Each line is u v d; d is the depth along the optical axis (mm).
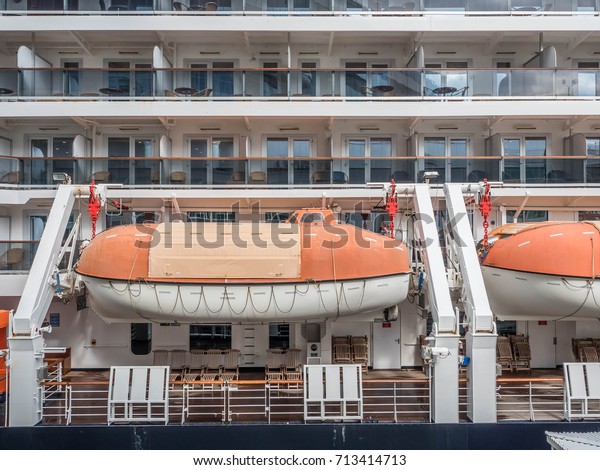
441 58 9953
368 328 8891
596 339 8867
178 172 8703
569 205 9367
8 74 8750
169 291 6566
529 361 8508
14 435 5723
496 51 9953
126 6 9039
